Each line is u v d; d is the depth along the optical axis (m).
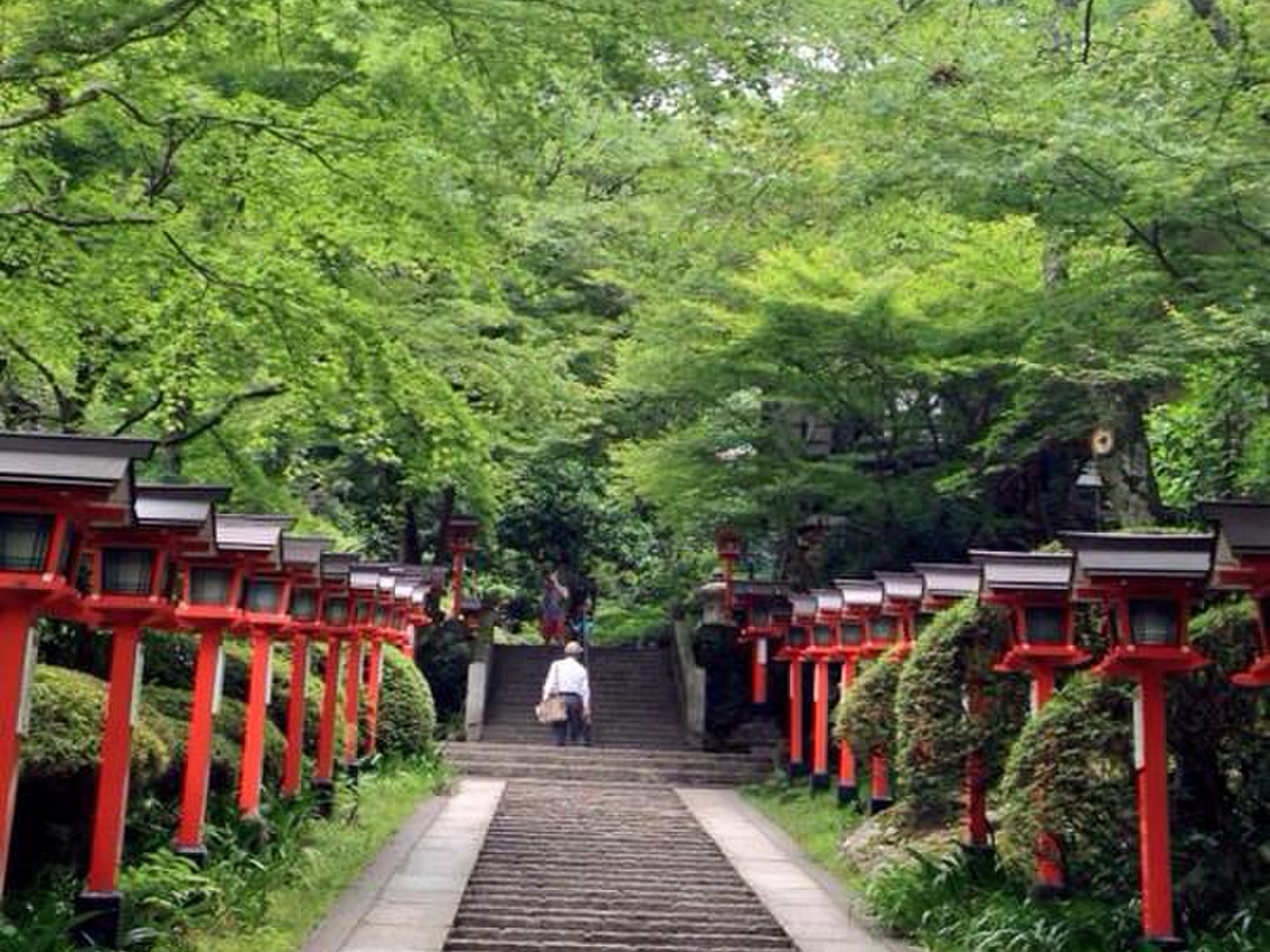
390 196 8.95
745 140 12.62
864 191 11.52
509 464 23.39
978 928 9.04
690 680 24.81
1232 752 9.07
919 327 16.06
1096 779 8.70
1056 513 20.39
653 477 20.97
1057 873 9.34
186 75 9.16
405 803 15.88
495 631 30.11
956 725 10.82
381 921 9.87
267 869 9.45
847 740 13.55
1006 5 13.54
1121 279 11.05
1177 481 12.99
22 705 6.32
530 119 8.42
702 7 7.45
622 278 19.86
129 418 11.30
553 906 11.15
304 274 8.72
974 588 12.18
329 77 9.48
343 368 9.18
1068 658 9.72
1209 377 11.27
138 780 8.87
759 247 16.97
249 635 11.48
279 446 14.23
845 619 16.92
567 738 22.84
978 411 18.08
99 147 9.40
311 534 16.23
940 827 12.52
